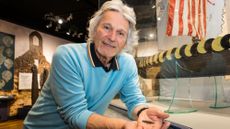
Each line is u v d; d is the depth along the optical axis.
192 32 1.85
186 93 2.20
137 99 1.12
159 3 2.42
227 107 1.73
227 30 1.90
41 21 6.15
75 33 6.62
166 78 2.20
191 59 1.67
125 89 1.15
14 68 5.67
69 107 0.88
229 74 1.85
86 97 1.00
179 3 1.89
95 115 0.84
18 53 5.80
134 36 1.04
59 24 6.09
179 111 1.55
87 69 0.95
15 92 5.68
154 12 2.45
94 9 5.04
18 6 5.03
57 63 0.92
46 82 1.07
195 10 1.86
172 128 1.13
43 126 1.08
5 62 5.43
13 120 5.40
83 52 0.97
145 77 2.31
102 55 0.94
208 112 1.52
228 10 1.94
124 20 0.93
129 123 0.77
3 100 5.14
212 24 1.85
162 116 0.83
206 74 1.91
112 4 0.93
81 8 5.05
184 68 1.82
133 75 1.15
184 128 1.07
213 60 1.62
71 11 5.25
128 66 1.11
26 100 5.93
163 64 1.97
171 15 1.90
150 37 2.38
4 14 5.34
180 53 1.64
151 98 2.26
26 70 5.98
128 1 2.42
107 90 1.04
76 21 5.89
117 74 1.05
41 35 6.46
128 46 1.04
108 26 0.91
